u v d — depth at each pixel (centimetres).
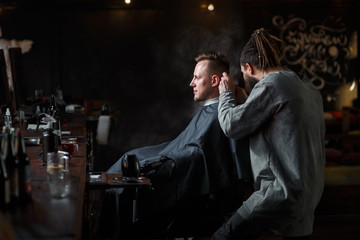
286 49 695
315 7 691
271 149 178
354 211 367
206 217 211
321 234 312
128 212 194
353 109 588
